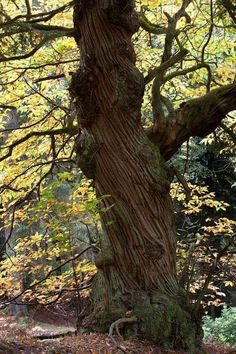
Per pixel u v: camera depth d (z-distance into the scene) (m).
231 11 6.73
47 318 12.65
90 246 6.14
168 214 5.52
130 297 5.22
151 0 7.64
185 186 5.72
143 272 5.30
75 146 5.48
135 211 5.30
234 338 10.23
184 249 7.26
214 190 13.46
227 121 8.89
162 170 5.48
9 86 8.09
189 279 5.61
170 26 6.24
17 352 3.95
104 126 5.31
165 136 5.75
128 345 4.69
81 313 5.57
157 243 5.33
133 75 5.30
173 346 5.00
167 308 5.10
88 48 5.27
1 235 15.51
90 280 7.32
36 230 11.80
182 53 5.92
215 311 14.22
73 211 5.05
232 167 12.62
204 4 7.76
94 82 5.22
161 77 5.86
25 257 7.24
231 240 6.10
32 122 8.27
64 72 8.11
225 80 8.39
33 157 8.34
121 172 5.31
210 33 6.95
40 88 8.35
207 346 6.57
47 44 8.34
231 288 13.33
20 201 7.18
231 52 8.66
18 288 7.62
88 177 5.48
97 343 4.64
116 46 5.24
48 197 4.67
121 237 5.34
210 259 7.40
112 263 5.39
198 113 5.69
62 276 7.02
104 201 5.42
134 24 5.36
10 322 12.39
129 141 5.32
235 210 13.58
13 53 6.56
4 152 7.98
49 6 8.38
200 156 12.30
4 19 7.50
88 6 5.21
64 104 9.02
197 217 12.58
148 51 8.71
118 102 5.24
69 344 4.53
